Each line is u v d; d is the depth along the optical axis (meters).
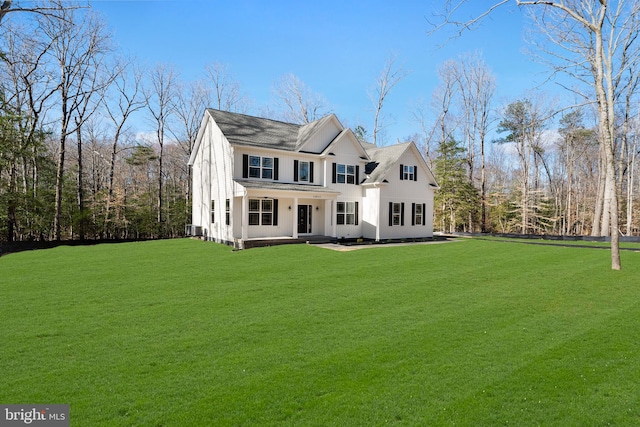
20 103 24.69
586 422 3.77
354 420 3.76
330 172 21.97
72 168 31.22
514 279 10.67
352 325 6.69
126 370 4.87
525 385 4.50
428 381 4.57
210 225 21.77
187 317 7.16
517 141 38.53
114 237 32.78
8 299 8.45
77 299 8.47
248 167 19.50
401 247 18.45
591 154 39.56
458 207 32.03
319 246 18.41
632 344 5.80
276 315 7.29
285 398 4.17
